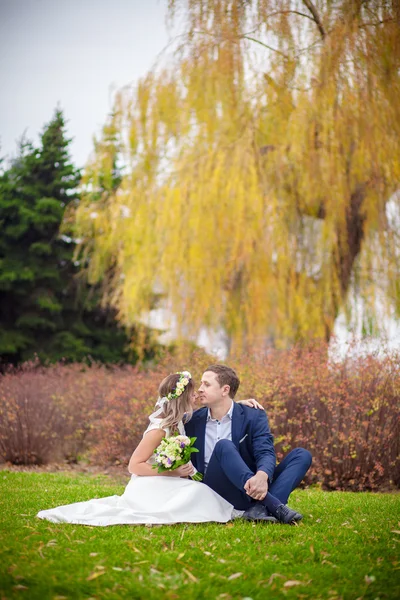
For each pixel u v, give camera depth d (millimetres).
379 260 11195
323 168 10570
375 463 7059
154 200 11758
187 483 4699
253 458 4969
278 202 11289
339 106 10117
